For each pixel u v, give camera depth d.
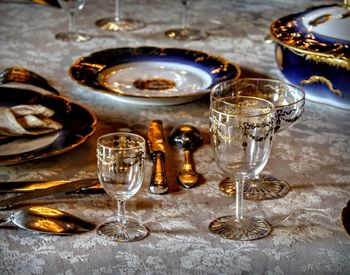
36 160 1.08
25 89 1.27
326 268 0.83
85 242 0.87
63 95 1.37
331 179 1.05
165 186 0.98
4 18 1.90
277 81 1.10
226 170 0.87
